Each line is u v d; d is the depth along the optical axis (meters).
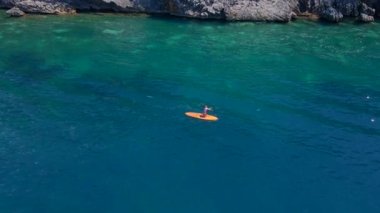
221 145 30.19
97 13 50.84
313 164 28.94
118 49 42.66
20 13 48.78
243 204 25.75
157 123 32.12
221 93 36.16
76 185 26.42
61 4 50.19
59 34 45.03
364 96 36.75
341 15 50.94
